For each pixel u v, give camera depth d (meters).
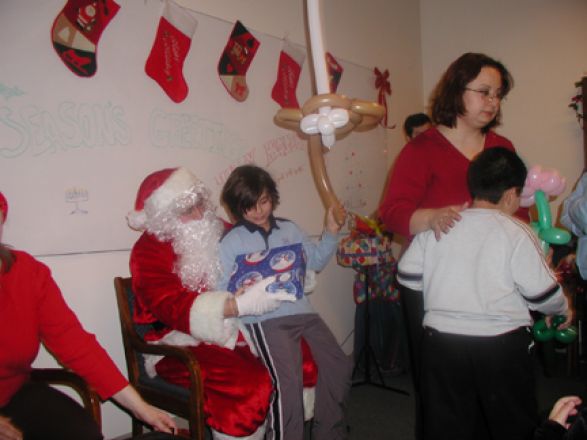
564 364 2.71
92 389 1.20
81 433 1.08
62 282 1.61
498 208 1.30
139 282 1.47
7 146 1.46
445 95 1.47
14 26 1.47
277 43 2.37
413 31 3.88
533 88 3.58
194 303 1.36
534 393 1.23
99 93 1.67
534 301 1.18
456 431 1.25
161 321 1.49
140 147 1.80
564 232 1.63
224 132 2.11
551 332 2.10
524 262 1.18
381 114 1.06
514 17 3.62
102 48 1.68
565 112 3.46
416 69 3.92
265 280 1.40
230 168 2.14
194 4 1.98
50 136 1.56
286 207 2.46
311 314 1.69
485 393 1.21
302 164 2.56
